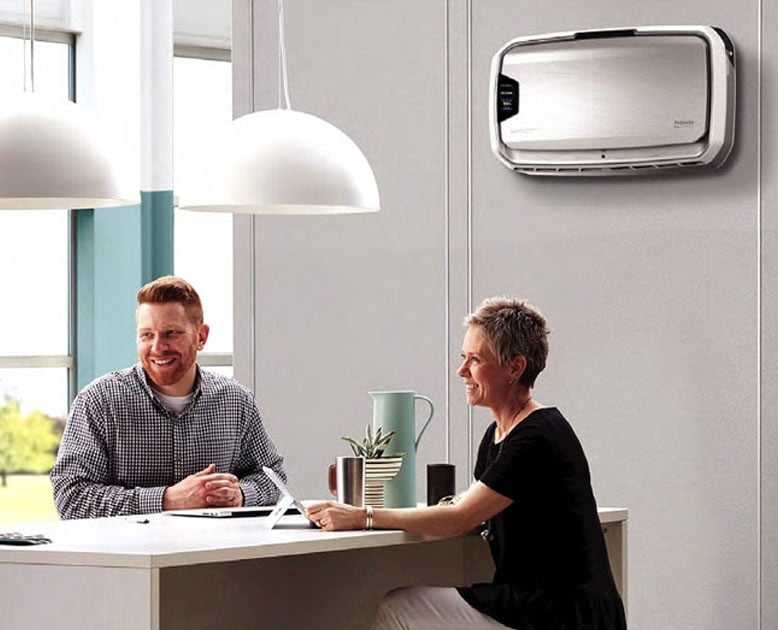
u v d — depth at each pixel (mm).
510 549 3693
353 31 5715
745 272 4883
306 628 4227
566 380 5234
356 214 5680
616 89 5012
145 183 7492
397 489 4059
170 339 4504
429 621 3674
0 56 7250
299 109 5844
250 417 4719
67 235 7512
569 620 3592
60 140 3566
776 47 4832
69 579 3109
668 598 5004
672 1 5035
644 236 5082
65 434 4500
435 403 5500
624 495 5105
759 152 4863
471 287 5426
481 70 5418
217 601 4000
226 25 7750
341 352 5707
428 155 5535
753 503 4840
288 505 3738
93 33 7441
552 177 5254
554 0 5262
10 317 7332
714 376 4930
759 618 4816
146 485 4523
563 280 5242
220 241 7699
